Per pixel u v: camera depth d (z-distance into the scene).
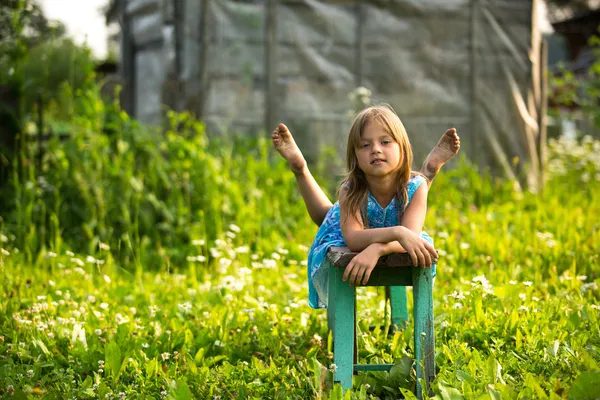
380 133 3.11
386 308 3.77
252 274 5.31
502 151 9.18
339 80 8.75
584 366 2.96
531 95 9.32
